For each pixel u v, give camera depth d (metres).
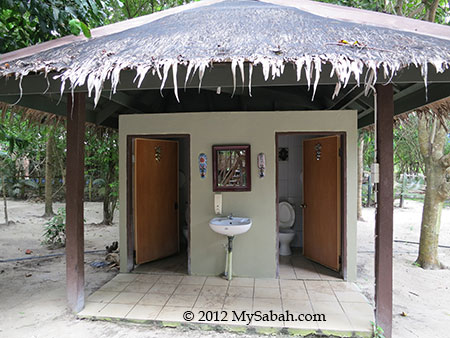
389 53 2.08
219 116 4.03
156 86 2.37
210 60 2.04
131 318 2.91
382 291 2.62
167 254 4.91
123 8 7.30
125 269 4.22
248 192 4.00
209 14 3.36
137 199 4.42
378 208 2.65
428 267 4.69
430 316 3.11
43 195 12.32
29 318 2.98
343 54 2.03
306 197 4.79
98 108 4.64
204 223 4.07
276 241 3.96
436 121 4.68
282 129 3.94
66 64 2.31
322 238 4.42
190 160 4.09
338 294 3.46
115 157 7.14
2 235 6.66
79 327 2.83
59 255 5.23
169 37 2.62
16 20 3.82
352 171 3.87
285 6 3.64
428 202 4.79
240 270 4.02
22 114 3.65
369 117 5.02
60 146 9.11
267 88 4.17
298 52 2.09
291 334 2.73
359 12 3.30
